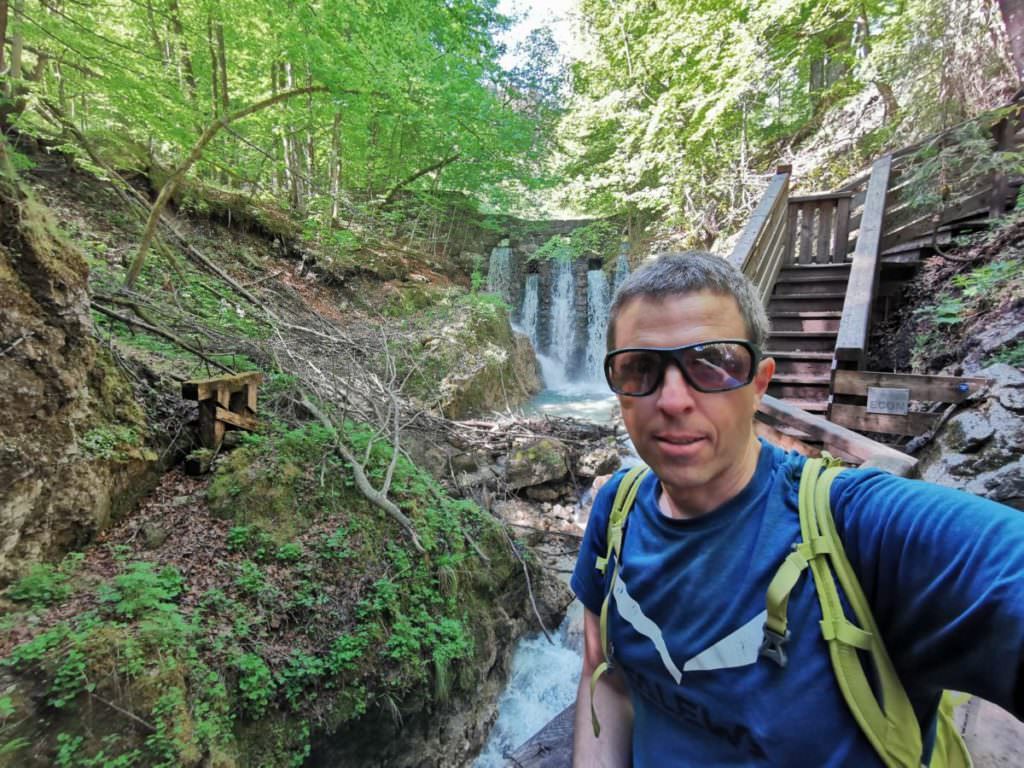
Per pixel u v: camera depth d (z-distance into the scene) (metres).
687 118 9.01
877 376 3.24
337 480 3.64
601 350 13.20
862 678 0.53
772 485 0.65
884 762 0.51
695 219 9.64
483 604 3.77
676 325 0.67
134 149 7.36
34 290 2.53
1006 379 2.84
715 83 7.91
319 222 8.95
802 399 4.05
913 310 4.69
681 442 0.66
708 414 0.65
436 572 3.42
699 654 0.61
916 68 6.21
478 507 4.50
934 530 0.52
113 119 6.36
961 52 5.66
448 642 3.07
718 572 0.62
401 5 5.43
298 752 2.33
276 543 3.04
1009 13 5.23
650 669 0.67
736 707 0.57
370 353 6.85
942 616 0.50
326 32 4.68
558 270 14.62
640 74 10.32
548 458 6.05
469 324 9.60
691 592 0.64
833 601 0.55
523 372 11.34
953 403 3.04
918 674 0.54
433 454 5.56
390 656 2.78
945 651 0.51
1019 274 3.65
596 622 0.90
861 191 6.23
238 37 6.45
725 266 0.71
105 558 2.64
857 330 3.50
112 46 4.89
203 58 7.33
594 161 13.18
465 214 15.56
